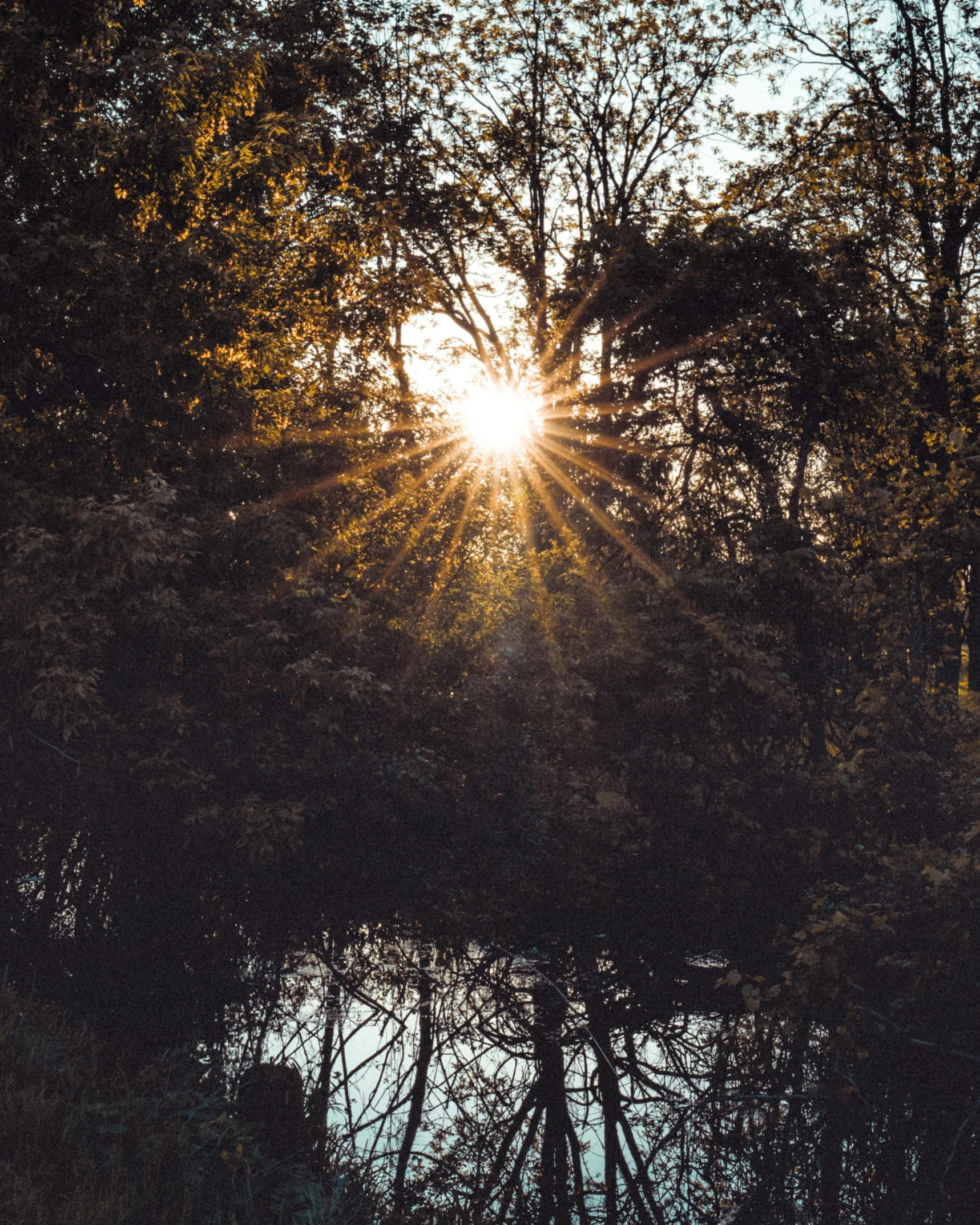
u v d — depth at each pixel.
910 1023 8.86
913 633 13.50
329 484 12.68
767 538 13.48
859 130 21.39
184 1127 6.87
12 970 9.32
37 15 10.82
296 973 11.45
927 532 13.18
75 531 9.25
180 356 10.86
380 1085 9.13
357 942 12.48
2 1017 7.68
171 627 9.84
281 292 17.09
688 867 13.06
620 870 13.55
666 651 12.71
